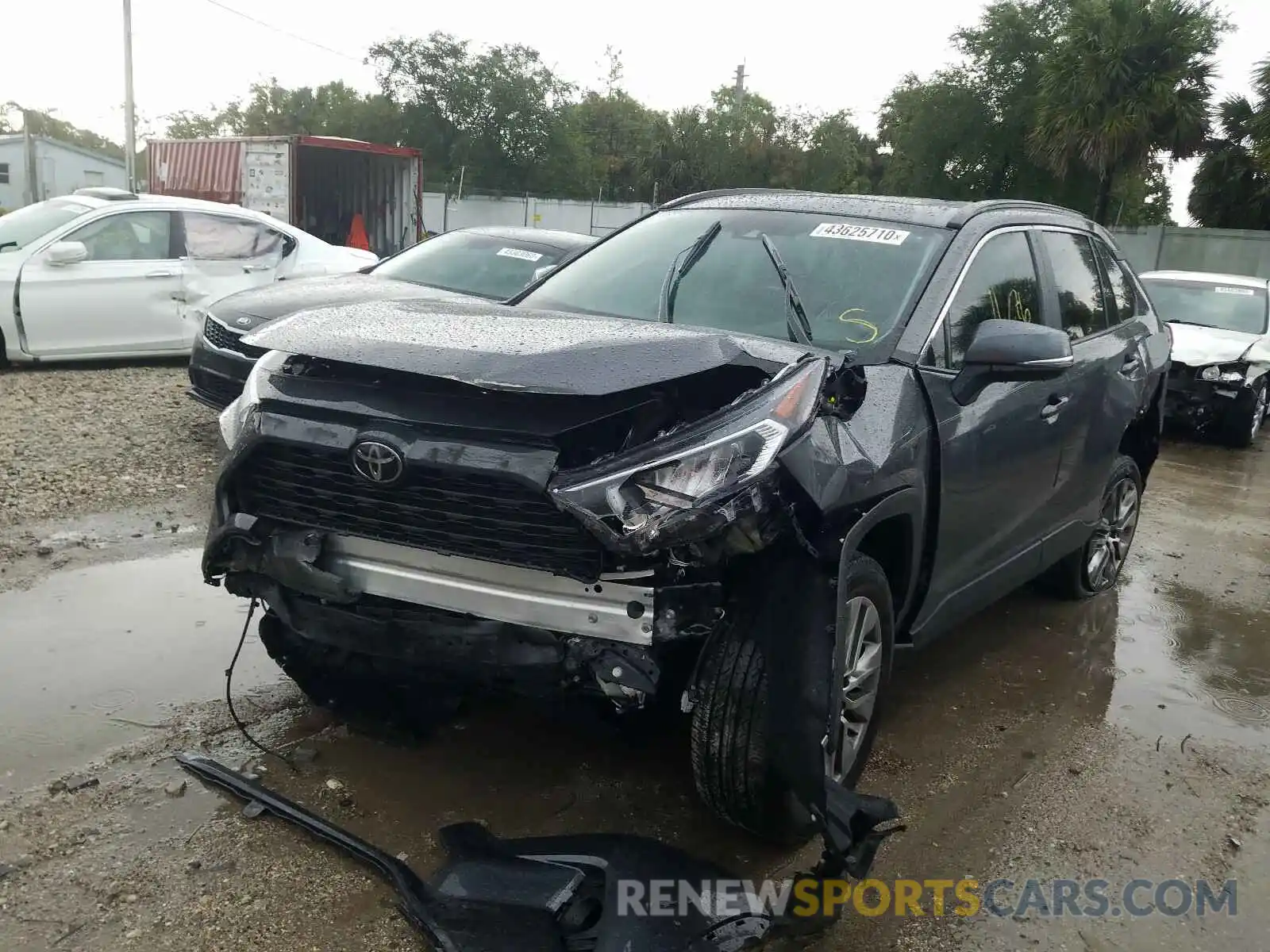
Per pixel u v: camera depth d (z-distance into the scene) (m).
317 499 3.00
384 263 9.15
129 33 25.17
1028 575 4.59
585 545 2.68
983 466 3.75
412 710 3.59
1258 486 9.11
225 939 2.61
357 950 2.61
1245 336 10.99
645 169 44.72
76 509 5.84
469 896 2.73
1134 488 5.81
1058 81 26.47
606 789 3.42
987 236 4.09
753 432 2.65
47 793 3.18
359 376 3.00
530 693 2.97
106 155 45.50
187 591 4.86
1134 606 5.74
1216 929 2.98
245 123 52.72
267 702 3.85
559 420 2.69
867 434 3.08
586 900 2.72
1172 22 24.92
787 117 44.72
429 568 2.88
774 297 3.78
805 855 3.14
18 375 9.28
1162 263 27.33
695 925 2.62
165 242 9.90
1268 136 27.11
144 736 3.55
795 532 2.72
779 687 2.75
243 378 6.93
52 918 2.64
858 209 4.21
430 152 39.44
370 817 3.17
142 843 2.96
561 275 4.40
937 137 32.06
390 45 38.66
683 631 2.72
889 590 3.33
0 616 4.44
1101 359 4.76
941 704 4.34
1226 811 3.63
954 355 3.67
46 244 9.34
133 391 8.95
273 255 10.51
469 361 2.71
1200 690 4.67
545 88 40.16
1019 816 3.51
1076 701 4.46
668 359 2.76
